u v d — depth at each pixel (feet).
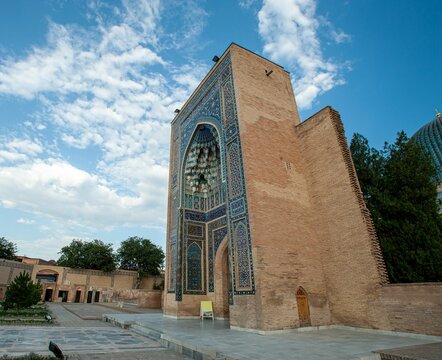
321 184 22.44
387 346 12.53
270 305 17.52
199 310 27.27
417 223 20.85
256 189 20.27
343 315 19.12
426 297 15.08
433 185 22.03
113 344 14.87
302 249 20.62
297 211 21.72
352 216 19.85
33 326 21.38
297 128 25.44
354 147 25.49
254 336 15.84
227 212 21.74
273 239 19.48
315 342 13.85
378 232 21.94
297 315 18.34
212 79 28.07
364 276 18.33
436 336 14.35
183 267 27.99
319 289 20.15
